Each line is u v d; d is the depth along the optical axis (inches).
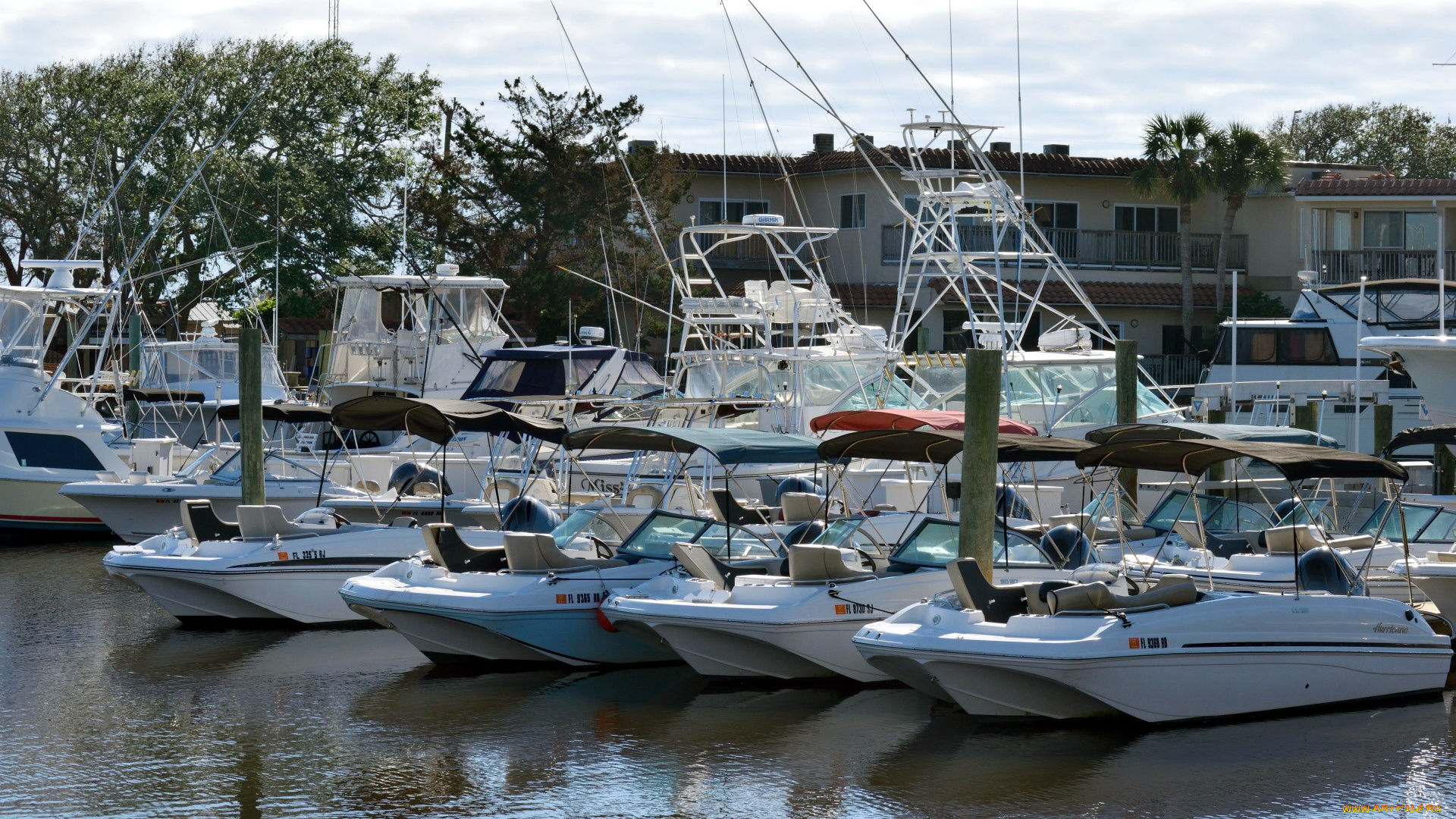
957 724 837.8
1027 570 984.9
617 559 1023.0
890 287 2637.8
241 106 2792.8
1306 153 4325.8
